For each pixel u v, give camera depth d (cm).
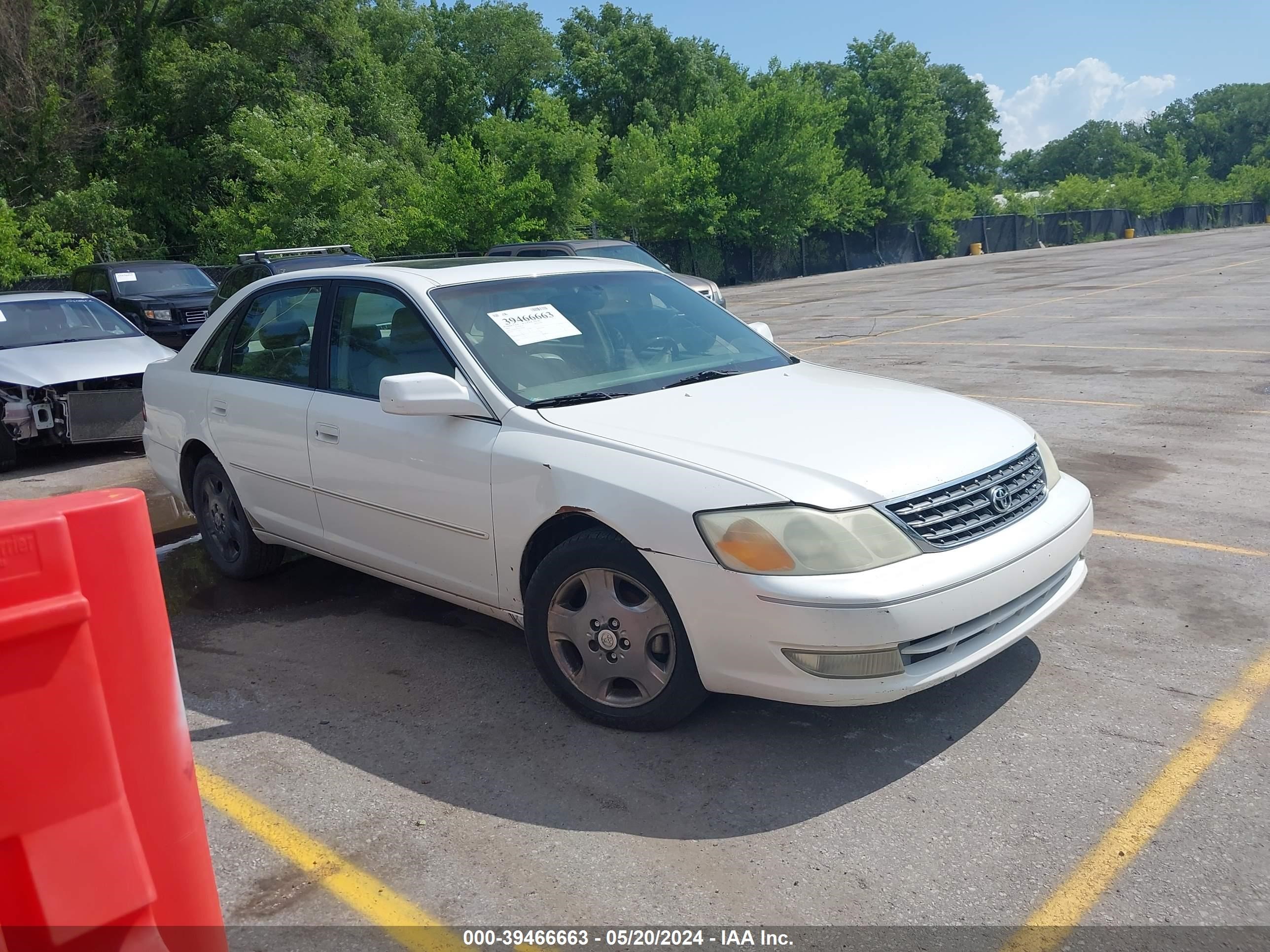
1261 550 507
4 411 830
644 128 3747
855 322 1769
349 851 291
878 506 312
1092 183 6931
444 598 414
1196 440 743
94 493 165
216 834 302
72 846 153
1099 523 564
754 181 3619
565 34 6138
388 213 2942
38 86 3094
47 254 2581
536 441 360
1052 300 1939
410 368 412
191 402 532
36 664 149
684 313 470
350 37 3734
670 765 330
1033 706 359
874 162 4897
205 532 547
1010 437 371
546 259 489
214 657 439
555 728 359
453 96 4984
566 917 258
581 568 346
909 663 310
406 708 381
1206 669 381
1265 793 300
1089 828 287
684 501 317
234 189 2745
